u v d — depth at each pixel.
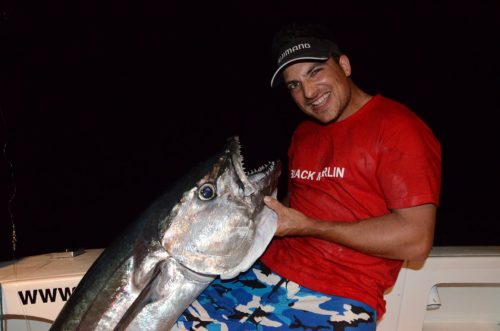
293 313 1.66
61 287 1.89
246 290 1.76
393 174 1.61
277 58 1.81
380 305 1.69
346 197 1.72
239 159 1.63
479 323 2.11
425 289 1.94
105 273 1.57
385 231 1.59
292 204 1.89
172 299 1.60
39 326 2.03
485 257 1.93
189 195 1.59
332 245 1.70
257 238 1.65
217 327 1.69
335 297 1.65
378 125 1.67
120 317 1.56
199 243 1.59
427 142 1.64
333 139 1.76
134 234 1.60
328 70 1.73
